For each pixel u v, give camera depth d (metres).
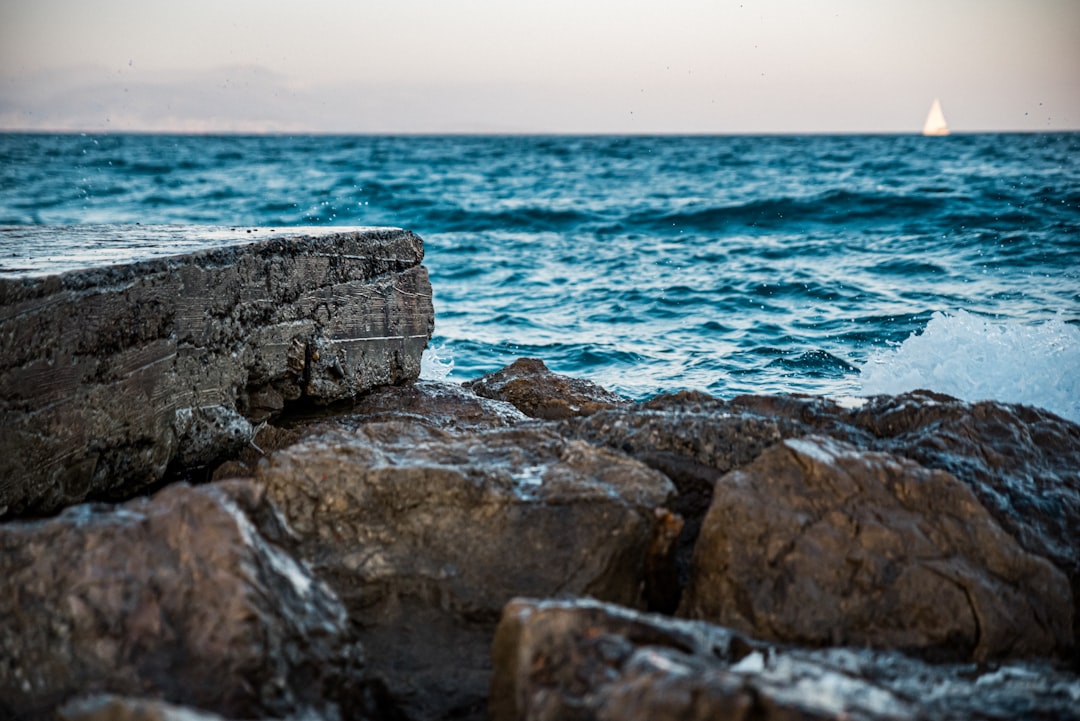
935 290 11.29
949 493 3.40
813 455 3.45
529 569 3.33
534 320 10.69
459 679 3.11
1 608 2.65
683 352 8.98
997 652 3.08
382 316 5.71
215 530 2.78
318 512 3.52
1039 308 10.07
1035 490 3.91
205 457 4.48
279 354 4.97
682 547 3.66
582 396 5.76
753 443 4.05
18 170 42.91
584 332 10.02
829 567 3.16
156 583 2.67
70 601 2.63
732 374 8.16
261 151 70.69
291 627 2.72
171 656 2.58
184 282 4.29
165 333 4.20
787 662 2.58
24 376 3.50
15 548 2.75
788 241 16.20
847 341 9.12
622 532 3.33
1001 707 2.60
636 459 3.95
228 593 2.64
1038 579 3.26
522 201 25.11
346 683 2.79
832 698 2.25
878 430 4.41
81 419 3.77
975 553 3.28
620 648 2.44
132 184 34.53
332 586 3.36
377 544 3.44
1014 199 19.02
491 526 3.40
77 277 3.71
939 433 4.15
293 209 24.45
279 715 2.57
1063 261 12.85
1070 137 83.31
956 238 15.24
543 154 59.59
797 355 8.67
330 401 5.32
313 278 5.16
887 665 2.84
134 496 4.18
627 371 8.41
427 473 3.50
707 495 3.85
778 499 3.32
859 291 11.41
